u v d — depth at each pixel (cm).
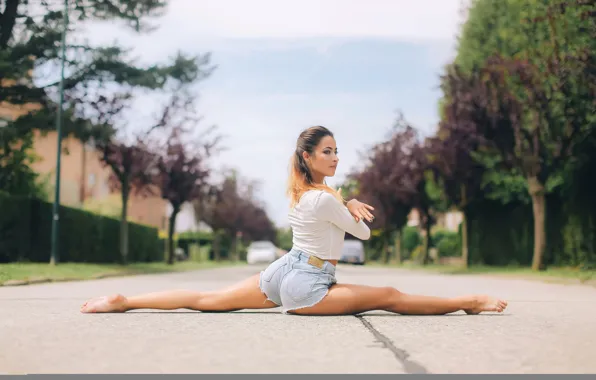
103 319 482
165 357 326
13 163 2019
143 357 326
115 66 2002
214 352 340
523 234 2536
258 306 514
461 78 2134
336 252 498
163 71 2020
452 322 468
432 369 298
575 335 404
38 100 1939
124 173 2562
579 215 2145
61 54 1908
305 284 488
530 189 2036
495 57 1977
